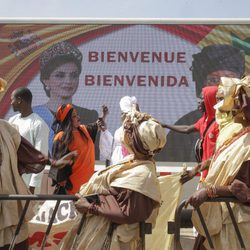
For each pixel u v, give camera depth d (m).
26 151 5.78
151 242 5.80
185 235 8.88
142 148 4.90
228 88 5.14
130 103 9.84
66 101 12.78
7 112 12.77
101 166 11.88
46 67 12.82
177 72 12.67
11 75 12.85
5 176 5.47
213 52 12.62
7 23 12.85
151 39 12.70
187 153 12.37
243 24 12.55
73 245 4.93
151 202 4.82
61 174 7.41
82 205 4.91
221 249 5.06
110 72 12.75
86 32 12.78
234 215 5.05
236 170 4.94
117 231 4.82
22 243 5.64
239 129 5.30
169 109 12.65
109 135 9.81
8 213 5.42
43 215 6.27
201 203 4.91
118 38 12.74
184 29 12.67
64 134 7.44
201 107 7.68
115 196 4.85
